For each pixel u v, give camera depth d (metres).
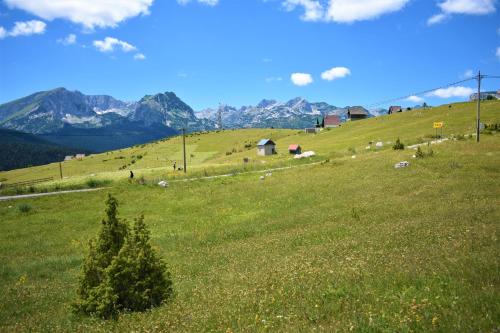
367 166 58.16
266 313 11.81
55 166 192.25
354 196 40.78
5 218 49.00
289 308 11.77
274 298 12.93
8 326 14.62
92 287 14.95
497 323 8.61
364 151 84.75
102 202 54.75
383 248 18.59
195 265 23.62
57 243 36.97
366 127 142.25
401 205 32.50
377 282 12.93
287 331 9.84
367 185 45.16
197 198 52.66
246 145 168.88
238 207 45.50
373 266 14.98
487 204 27.38
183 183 63.56
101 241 15.52
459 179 41.03
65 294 19.58
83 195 58.97
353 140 117.50
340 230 26.75
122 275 14.61
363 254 17.72
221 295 14.76
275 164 81.69
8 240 39.19
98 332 12.27
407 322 9.41
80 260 29.00
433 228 21.38
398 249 17.61
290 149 114.19
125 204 52.84
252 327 10.59
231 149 173.88
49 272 26.58
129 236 16.00
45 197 58.72
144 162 165.62
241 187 56.59
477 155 54.38
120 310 14.44
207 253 26.98
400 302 10.80
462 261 13.62
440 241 18.08
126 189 60.91
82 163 190.88
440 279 12.20
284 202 44.28
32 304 18.27
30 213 50.97
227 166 88.44
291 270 16.83
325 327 9.70
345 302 11.55
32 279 25.06
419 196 35.31
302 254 20.70
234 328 10.80
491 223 20.83
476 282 11.55
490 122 98.44
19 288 21.88
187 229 38.03
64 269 27.38
